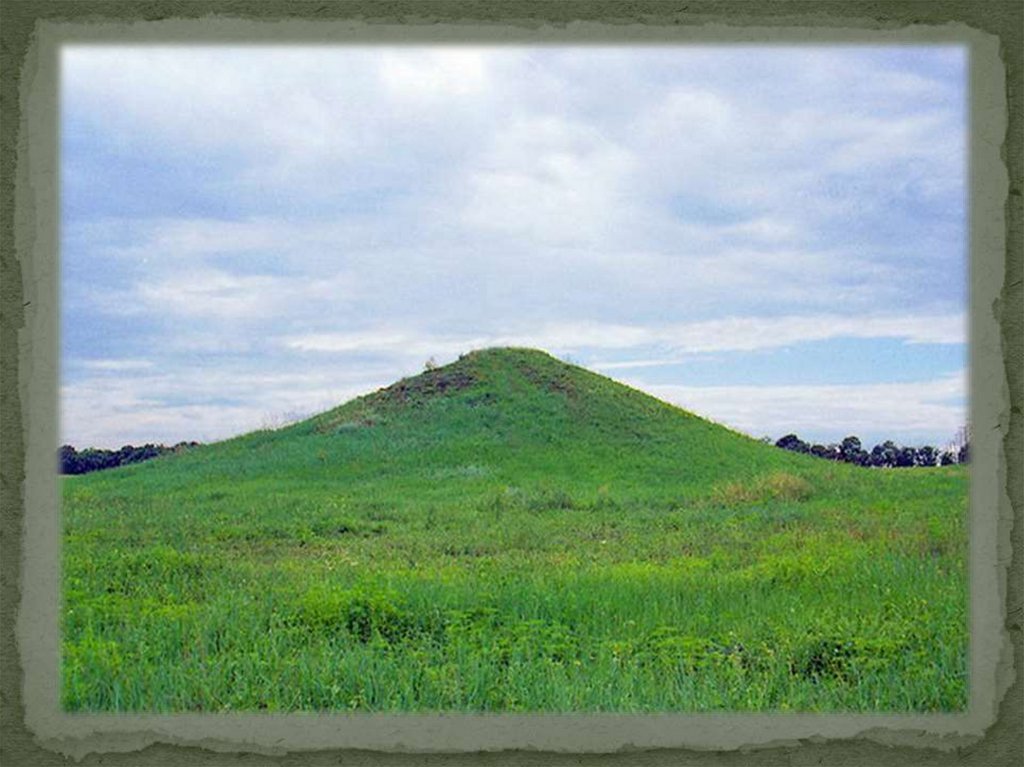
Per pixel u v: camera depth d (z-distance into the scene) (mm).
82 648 4027
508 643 5605
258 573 10297
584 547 12703
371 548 12734
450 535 13406
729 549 11977
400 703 3918
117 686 3723
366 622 5473
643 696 4043
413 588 7777
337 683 3975
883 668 4117
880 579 6875
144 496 15656
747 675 4301
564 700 3949
